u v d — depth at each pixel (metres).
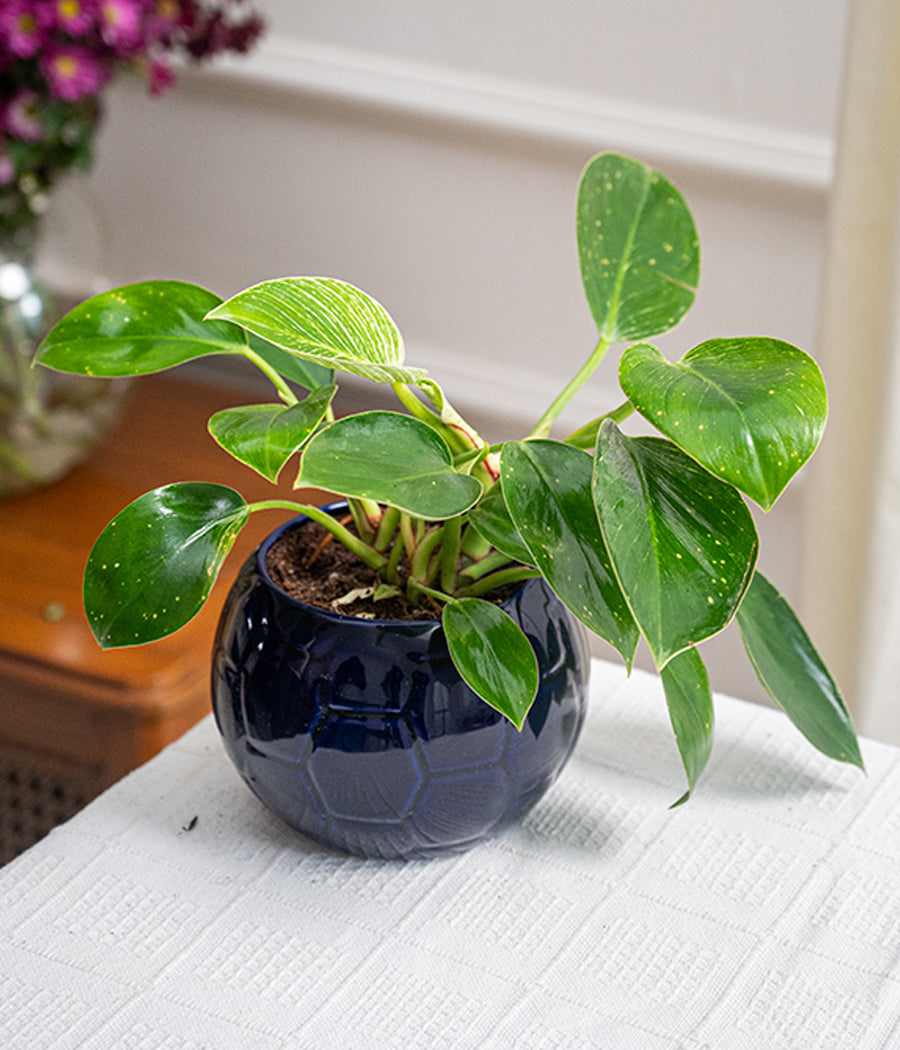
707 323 1.64
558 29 1.55
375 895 0.86
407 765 0.83
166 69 1.38
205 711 1.30
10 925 0.84
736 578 0.76
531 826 0.91
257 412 0.81
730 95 1.51
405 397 0.84
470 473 0.85
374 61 1.64
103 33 1.26
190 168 1.81
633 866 0.88
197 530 0.82
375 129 1.69
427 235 1.73
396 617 0.85
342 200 1.75
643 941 0.84
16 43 1.23
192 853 0.89
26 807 1.35
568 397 0.89
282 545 0.90
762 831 0.91
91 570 0.81
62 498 1.51
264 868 0.88
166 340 0.87
